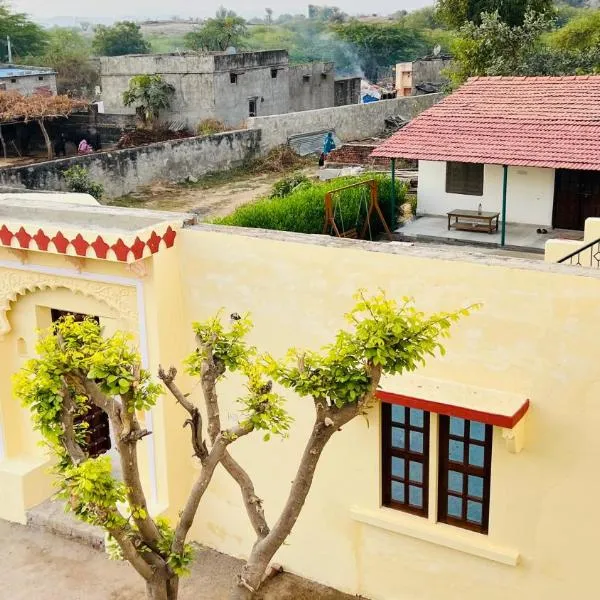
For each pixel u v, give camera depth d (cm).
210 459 679
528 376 792
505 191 1844
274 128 3700
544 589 834
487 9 3756
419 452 883
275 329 930
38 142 4181
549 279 761
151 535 707
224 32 7781
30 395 691
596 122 1894
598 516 789
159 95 4119
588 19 4512
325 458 932
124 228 953
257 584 682
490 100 2081
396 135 2016
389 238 1966
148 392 681
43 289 1057
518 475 819
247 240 923
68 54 6994
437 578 891
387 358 630
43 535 1084
